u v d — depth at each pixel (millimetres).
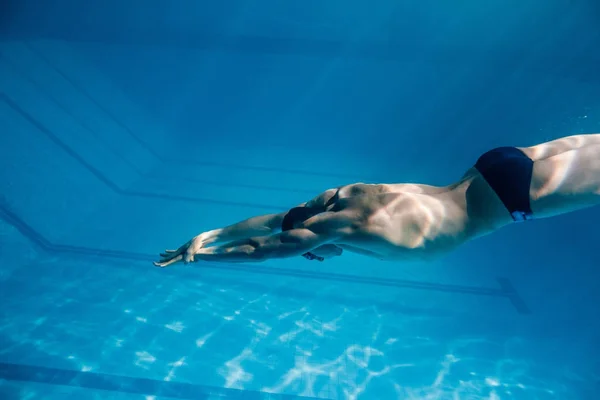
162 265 2453
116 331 5062
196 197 8094
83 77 10672
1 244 6027
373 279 6328
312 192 8625
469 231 2348
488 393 4699
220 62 11820
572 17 11242
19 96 9203
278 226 2520
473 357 5148
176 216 7457
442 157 9992
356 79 11742
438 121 10891
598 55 11648
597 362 5180
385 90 11586
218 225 7320
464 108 11117
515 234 7691
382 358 5035
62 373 4473
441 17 11602
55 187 7434
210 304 5637
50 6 12008
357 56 12078
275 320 5461
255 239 2227
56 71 10500
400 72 11836
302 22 11914
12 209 6652
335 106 11344
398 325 5535
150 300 5602
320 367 4848
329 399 4480
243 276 6203
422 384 4746
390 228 2162
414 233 2211
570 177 2256
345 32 11930
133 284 5840
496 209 2332
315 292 6000
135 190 8086
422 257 2291
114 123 9805
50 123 8875
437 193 2430
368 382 4715
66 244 6391
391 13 11648
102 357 4707
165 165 9180
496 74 11680
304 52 12156
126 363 4672
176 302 5617
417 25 11773
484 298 6113
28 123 8617
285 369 4781
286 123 10914
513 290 6312
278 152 10031
